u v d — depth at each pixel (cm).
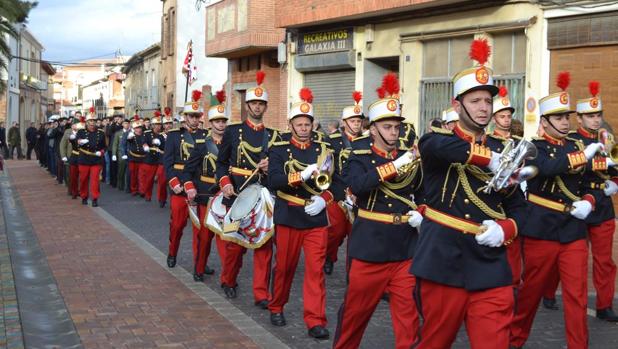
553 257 661
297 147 750
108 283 948
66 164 2091
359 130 998
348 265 612
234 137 852
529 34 1565
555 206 666
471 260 482
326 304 855
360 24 2069
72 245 1230
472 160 464
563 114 694
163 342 702
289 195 742
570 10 1484
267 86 2702
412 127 753
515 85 1616
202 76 3872
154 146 1922
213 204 878
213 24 2883
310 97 767
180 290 912
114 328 748
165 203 1845
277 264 750
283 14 2283
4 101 5103
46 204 1870
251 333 732
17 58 5612
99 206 1836
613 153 737
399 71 1923
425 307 495
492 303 478
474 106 478
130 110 6353
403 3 1794
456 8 1736
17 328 731
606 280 783
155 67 4891
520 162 462
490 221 476
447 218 486
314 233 732
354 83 2139
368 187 583
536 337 727
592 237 783
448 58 1792
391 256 591
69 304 841
